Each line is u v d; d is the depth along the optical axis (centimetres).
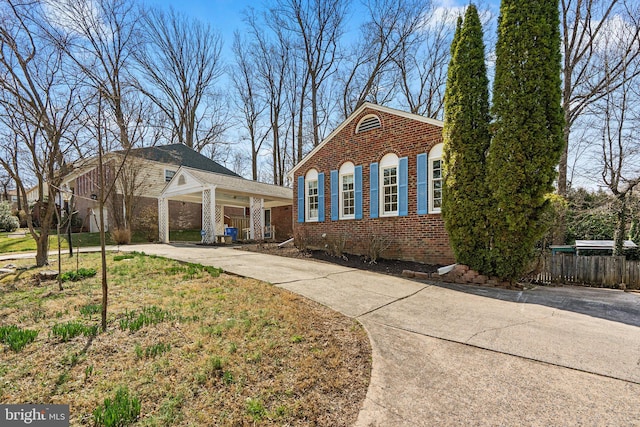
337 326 468
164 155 2241
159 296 566
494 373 344
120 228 1694
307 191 1420
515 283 785
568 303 642
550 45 740
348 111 2733
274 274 806
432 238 1029
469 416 270
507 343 424
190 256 1072
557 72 742
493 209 795
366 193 1205
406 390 309
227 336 399
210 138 3075
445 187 884
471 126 838
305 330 440
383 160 1164
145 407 260
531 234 756
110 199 1780
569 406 285
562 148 738
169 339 385
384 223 1145
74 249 1324
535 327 488
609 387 317
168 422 243
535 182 740
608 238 1509
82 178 2119
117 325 424
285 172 3294
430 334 453
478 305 611
